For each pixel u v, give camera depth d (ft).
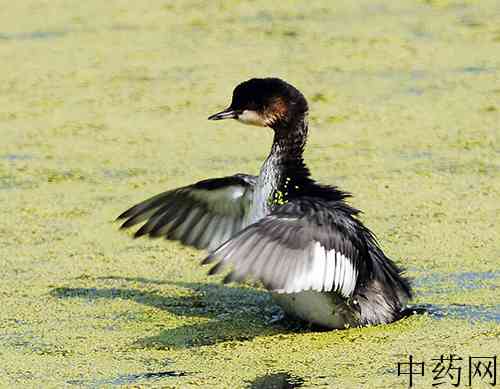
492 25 71.31
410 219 41.88
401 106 57.00
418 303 34.12
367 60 64.90
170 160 50.47
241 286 36.73
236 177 34.58
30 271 38.09
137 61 66.33
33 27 74.23
